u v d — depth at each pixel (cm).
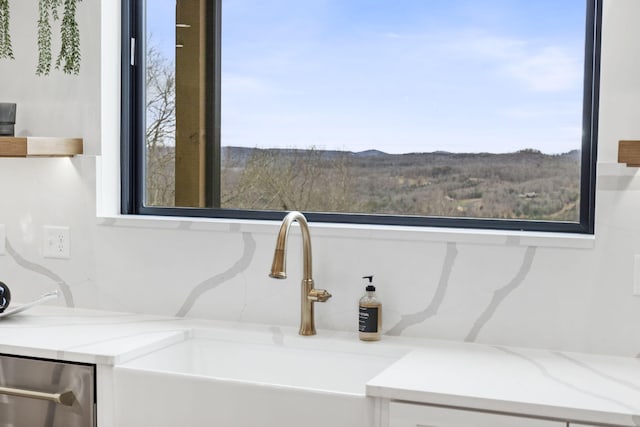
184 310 275
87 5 279
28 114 289
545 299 236
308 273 250
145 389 221
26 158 290
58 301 290
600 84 229
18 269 294
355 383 242
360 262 254
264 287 265
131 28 290
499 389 196
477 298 243
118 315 277
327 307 259
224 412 214
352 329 256
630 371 214
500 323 241
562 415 183
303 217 247
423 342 244
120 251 281
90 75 280
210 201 289
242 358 254
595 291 232
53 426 230
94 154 281
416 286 249
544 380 204
